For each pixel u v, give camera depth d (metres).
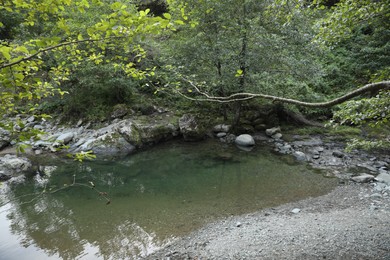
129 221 7.33
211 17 12.34
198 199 8.58
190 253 5.87
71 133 14.28
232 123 15.12
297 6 6.14
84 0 2.87
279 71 13.41
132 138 13.59
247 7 12.19
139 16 2.77
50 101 16.56
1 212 7.94
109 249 6.12
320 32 6.18
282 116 16.27
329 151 12.57
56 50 4.07
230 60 12.43
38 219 7.52
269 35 12.19
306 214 7.23
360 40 17.64
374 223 6.31
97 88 15.59
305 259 5.27
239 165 11.45
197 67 12.88
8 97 2.96
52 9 2.88
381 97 5.52
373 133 14.12
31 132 2.73
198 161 12.09
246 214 7.50
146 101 16.41
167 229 6.90
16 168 10.96
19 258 5.87
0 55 2.54
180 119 14.91
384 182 8.96
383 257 5.05
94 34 3.17
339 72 17.94
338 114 6.46
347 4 5.37
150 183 10.03
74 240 6.49
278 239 6.05
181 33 13.50
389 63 15.46
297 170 10.64
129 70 4.70
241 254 5.66
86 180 10.41
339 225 6.38
